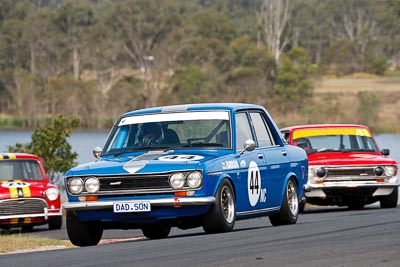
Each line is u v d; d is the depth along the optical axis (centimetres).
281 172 4181
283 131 6569
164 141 3872
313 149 6412
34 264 2881
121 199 3597
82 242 3784
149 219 3606
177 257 2795
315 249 2800
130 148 3888
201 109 3959
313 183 6175
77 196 3656
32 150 9669
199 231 4716
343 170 6178
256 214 3959
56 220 6088
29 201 5950
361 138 6506
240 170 3806
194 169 3562
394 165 6250
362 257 2584
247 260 2600
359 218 4547
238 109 4003
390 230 3428
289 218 4238
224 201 3694
